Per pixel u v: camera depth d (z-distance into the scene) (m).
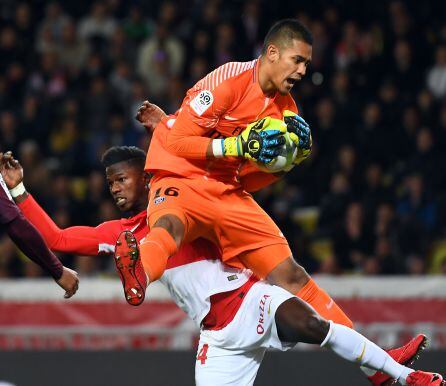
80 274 19.28
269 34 10.15
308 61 10.09
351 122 22.56
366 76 23.36
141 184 10.95
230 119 10.14
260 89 10.12
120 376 14.88
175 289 10.62
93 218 20.78
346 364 14.66
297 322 9.83
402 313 16.53
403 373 9.79
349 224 20.23
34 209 10.61
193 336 16.39
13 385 14.69
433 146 21.94
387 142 22.16
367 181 21.36
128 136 23.11
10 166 10.51
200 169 10.21
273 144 9.65
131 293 8.95
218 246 10.48
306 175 22.22
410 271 19.33
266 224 10.41
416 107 22.45
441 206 20.81
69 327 16.48
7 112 23.38
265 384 14.71
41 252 9.55
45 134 23.38
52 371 14.88
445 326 16.47
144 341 16.42
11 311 16.50
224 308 10.40
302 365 14.72
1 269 19.64
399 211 20.97
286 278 10.40
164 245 9.55
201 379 10.49
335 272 19.27
